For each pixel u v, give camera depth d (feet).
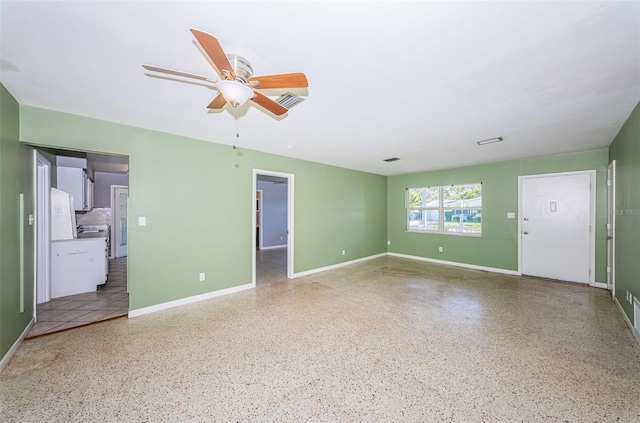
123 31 4.67
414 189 21.76
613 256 11.50
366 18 4.31
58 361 7.06
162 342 8.08
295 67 5.84
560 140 11.81
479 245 17.87
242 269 13.37
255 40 4.89
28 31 4.65
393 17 4.29
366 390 5.95
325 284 14.39
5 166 7.02
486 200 17.48
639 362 6.89
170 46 5.15
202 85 6.72
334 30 4.60
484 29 4.59
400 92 7.09
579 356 7.21
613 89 6.92
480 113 8.58
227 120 9.33
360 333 8.66
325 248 17.78
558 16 4.26
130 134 9.97
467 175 18.42
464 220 18.83
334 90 6.97
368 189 21.25
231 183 12.92
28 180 8.64
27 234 8.59
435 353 7.43
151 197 10.51
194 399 5.68
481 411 5.30
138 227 10.21
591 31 4.63
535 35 4.75
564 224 14.52
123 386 6.08
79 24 4.48
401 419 5.11
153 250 10.57
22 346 7.80
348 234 19.52
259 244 28.27
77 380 6.28
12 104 7.41
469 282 14.66
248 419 5.15
